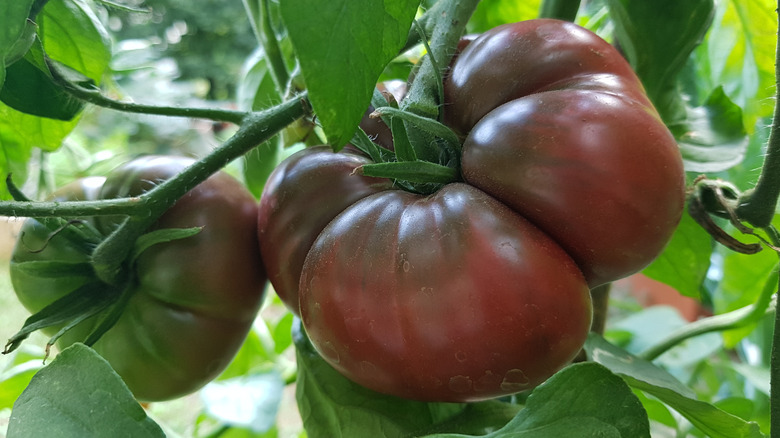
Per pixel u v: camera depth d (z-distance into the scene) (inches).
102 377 5.5
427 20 8.1
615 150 5.3
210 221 7.4
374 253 5.5
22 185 9.8
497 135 5.6
